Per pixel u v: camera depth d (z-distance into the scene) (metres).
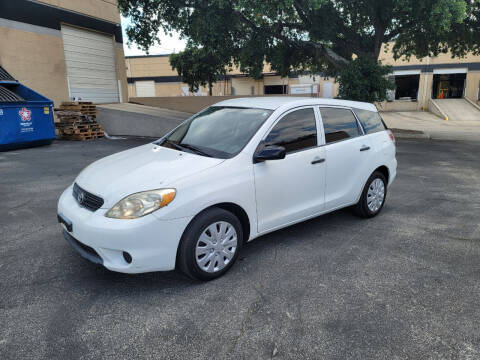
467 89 33.41
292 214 3.88
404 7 10.84
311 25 13.39
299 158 3.85
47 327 2.60
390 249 4.01
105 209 2.94
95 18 15.52
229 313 2.79
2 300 2.91
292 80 35.78
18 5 12.31
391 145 5.17
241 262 3.64
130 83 40.56
